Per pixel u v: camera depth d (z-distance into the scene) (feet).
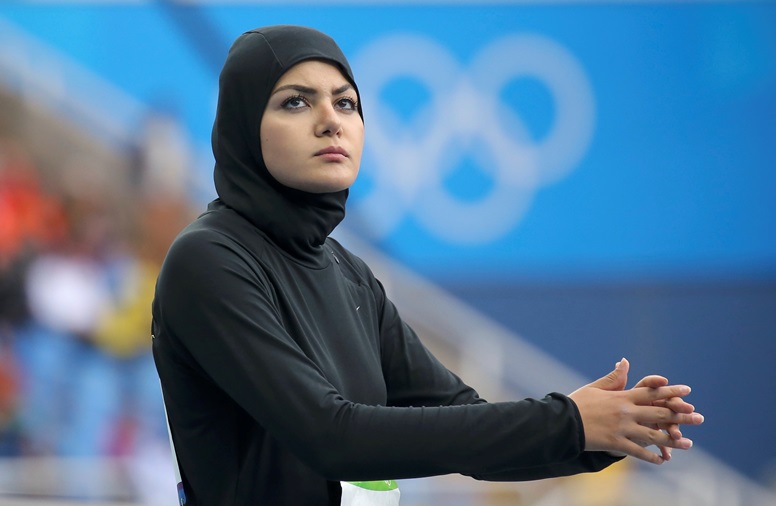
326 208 17.67
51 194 57.77
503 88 58.75
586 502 54.80
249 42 17.42
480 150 58.34
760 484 57.11
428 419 14.87
